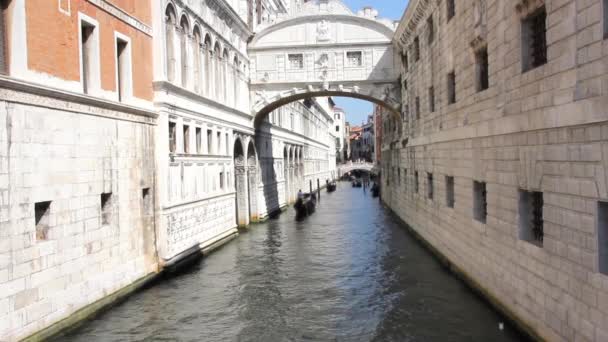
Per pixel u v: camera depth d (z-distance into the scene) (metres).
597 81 7.15
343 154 129.50
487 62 12.54
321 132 70.44
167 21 16.69
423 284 14.93
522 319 10.11
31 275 9.91
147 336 11.23
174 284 15.42
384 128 41.00
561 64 8.18
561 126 8.22
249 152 28.25
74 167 11.38
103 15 12.85
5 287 9.23
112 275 13.00
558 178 8.45
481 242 12.80
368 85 27.03
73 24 11.51
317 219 32.28
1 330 9.10
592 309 7.46
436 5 17.61
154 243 15.56
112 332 11.36
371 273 16.77
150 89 15.59
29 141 9.92
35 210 10.39
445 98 16.53
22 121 9.73
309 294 14.52
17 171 9.58
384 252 20.36
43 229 10.55
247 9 27.38
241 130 25.42
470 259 13.90
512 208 10.59
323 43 26.94
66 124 11.12
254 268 17.77
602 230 7.30
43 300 10.26
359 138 145.00
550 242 8.80
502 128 10.95
